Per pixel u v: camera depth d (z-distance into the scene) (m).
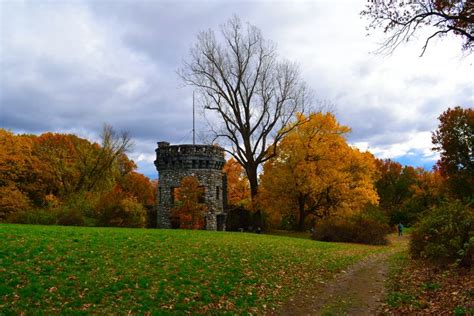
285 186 45.41
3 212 49.53
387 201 82.69
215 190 47.50
